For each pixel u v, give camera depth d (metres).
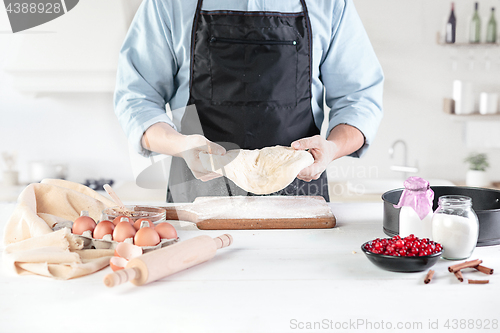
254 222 1.05
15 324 0.62
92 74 2.36
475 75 2.76
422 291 0.71
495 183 2.76
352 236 1.00
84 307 0.66
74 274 0.76
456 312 0.65
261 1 1.29
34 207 0.98
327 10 1.31
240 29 1.29
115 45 2.34
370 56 1.38
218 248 0.88
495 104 2.65
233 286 0.73
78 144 2.82
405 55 2.75
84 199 1.08
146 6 1.31
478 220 0.89
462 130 2.79
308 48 1.33
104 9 2.34
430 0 2.68
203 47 1.29
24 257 0.77
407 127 2.82
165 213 1.02
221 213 1.09
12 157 2.70
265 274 0.78
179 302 0.68
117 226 0.87
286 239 0.98
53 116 2.79
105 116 2.79
